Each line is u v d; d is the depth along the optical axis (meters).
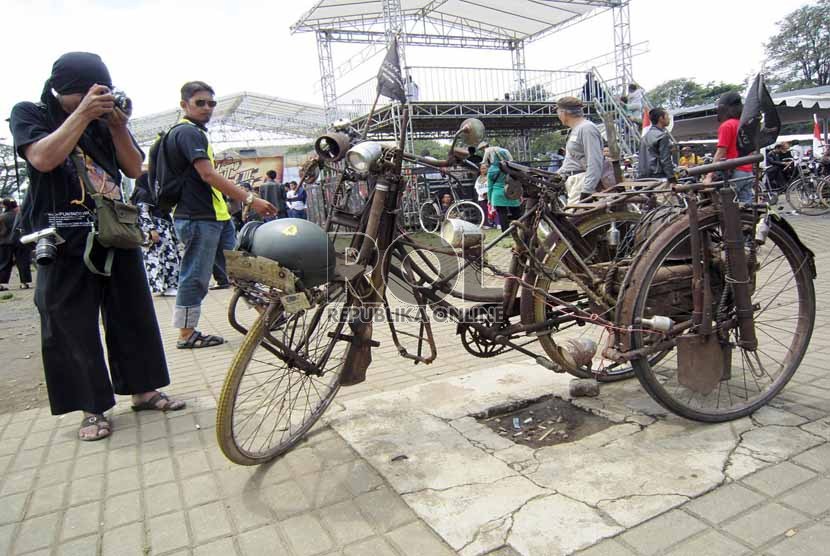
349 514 2.20
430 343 2.87
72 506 2.40
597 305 2.94
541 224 3.03
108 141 3.16
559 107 5.16
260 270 2.23
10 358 5.24
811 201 11.78
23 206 3.05
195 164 4.19
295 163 18.61
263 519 2.21
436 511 2.15
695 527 1.96
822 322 4.20
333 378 3.07
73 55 2.86
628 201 3.02
